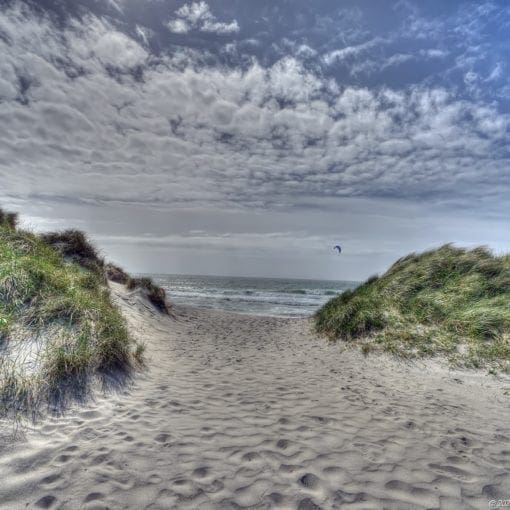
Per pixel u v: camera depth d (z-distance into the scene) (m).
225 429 3.94
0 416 3.57
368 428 4.13
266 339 10.73
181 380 5.83
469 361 6.88
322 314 12.34
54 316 5.47
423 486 2.96
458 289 9.59
